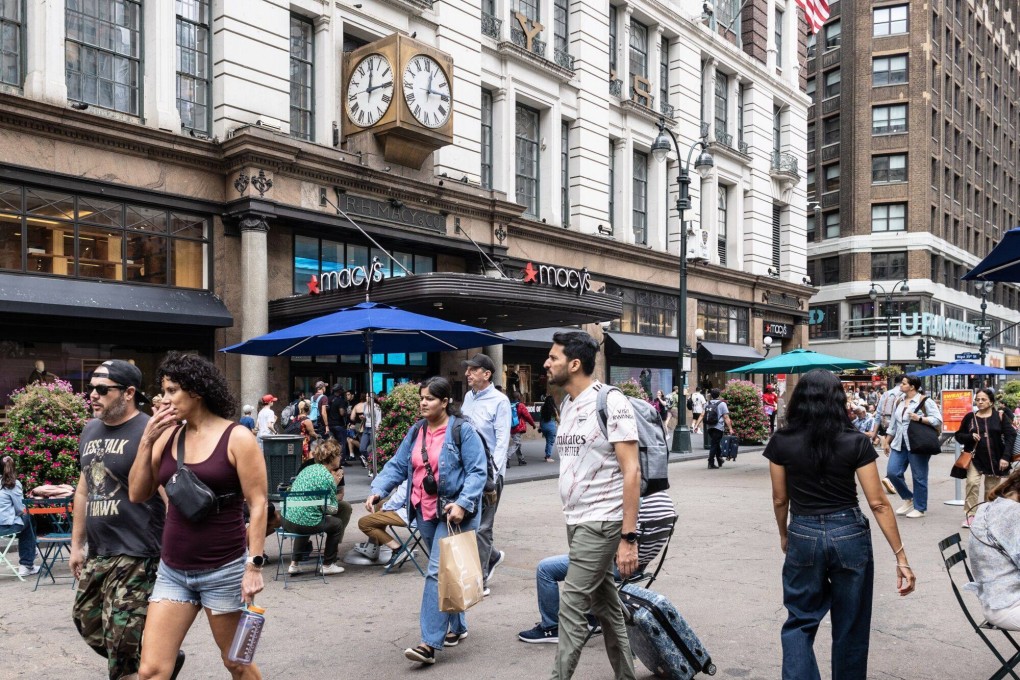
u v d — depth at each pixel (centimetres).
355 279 1577
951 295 5300
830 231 5316
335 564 778
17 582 721
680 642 454
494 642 543
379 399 1551
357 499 1212
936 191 5106
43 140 1367
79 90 1454
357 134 1822
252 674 354
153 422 346
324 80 1806
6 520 707
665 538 491
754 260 3422
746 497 1291
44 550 854
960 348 5394
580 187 2541
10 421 902
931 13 5034
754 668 488
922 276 4919
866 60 5088
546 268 1744
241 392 1645
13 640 552
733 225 3353
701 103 3162
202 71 1639
